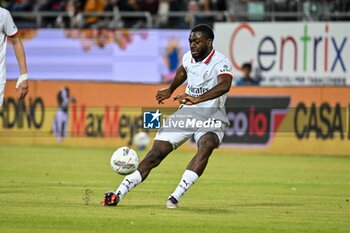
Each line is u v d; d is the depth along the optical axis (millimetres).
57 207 21781
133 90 44719
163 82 47844
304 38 46188
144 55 48000
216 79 21688
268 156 42625
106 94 45156
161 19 50250
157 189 27172
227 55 46844
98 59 48562
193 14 48781
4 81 23344
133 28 50344
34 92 46125
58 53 48969
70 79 48844
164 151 21812
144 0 52781
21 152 42000
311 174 33875
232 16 49281
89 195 24797
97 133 45344
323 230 18922
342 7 49500
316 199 25328
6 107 46312
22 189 26406
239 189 27922
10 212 20734
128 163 21609
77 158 39156
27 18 53562
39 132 46125
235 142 44094
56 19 53281
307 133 43344
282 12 49500
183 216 20484
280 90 43469
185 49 47562
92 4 52938
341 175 33656
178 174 32906
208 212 21484
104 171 33469
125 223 19141
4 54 23375
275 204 23812
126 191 21938
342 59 46000
